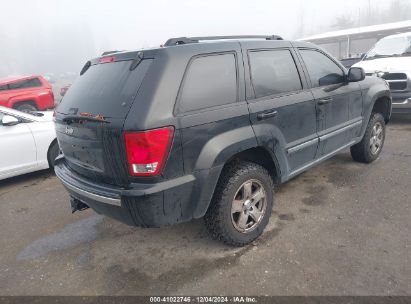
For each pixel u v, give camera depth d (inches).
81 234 140.5
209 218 113.5
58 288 108.0
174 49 100.1
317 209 144.2
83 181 114.5
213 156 102.8
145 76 96.0
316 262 109.7
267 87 122.2
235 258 115.3
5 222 157.1
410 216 132.5
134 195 94.5
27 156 205.3
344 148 165.2
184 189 100.0
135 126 91.1
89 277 112.2
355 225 129.4
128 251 125.3
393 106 261.1
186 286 104.0
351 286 98.3
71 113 111.7
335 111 152.0
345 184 166.2
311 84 140.3
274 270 107.7
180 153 97.5
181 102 97.9
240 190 116.2
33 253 129.0
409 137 238.4
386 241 117.8
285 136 127.3
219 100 107.1
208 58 106.8
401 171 176.6
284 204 150.6
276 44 130.4
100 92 106.0
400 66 258.8
